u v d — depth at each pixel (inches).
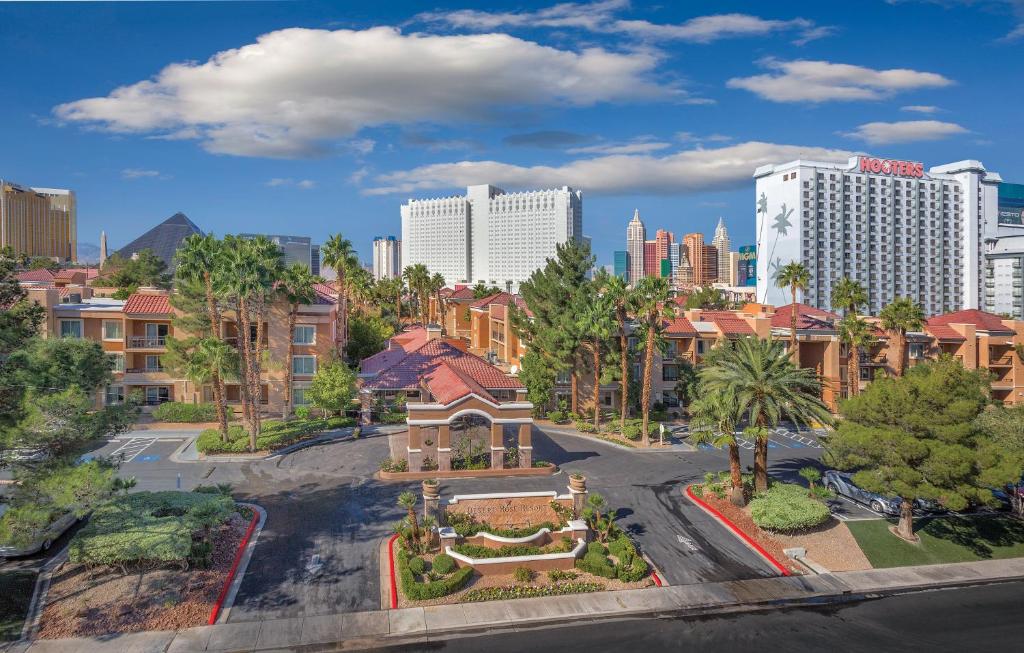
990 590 1273.4
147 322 2507.4
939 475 1336.1
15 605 1034.7
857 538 1450.5
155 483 1664.6
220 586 1119.6
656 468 1940.2
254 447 1951.3
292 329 2406.5
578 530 1314.0
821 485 1809.8
